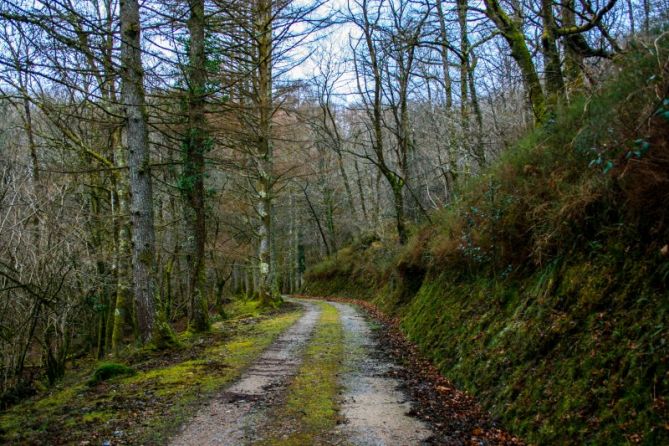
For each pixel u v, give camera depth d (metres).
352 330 13.42
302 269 49.12
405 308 15.74
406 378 7.79
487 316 7.70
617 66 6.39
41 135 13.05
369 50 18.28
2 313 10.94
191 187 12.50
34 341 12.60
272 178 22.61
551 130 8.13
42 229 11.76
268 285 21.77
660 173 4.52
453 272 11.13
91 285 13.96
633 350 4.10
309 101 26.31
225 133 12.02
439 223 13.84
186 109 11.14
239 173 20.05
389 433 5.20
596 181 5.70
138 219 9.89
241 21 13.53
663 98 4.47
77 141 13.11
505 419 5.29
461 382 7.07
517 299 7.02
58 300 11.86
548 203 6.77
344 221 42.91
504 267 7.97
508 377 5.84
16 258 11.30
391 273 20.61
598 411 4.08
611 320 4.66
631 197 4.87
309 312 19.17
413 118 23.89
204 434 5.16
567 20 10.67
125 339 16.78
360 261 31.56
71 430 5.27
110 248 16.03
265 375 7.88
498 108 15.99
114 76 9.61
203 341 11.37
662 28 5.82
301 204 41.00
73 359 15.97
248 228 26.09
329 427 5.40
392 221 33.00
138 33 9.71
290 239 45.66
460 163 17.72
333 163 34.75
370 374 8.05
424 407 6.19
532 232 7.20
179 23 11.65
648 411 3.60
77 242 12.76
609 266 5.16
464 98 15.35
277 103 17.62
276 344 10.87
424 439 5.01
